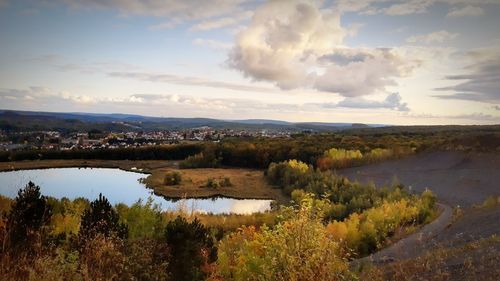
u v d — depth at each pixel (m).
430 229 29.41
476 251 12.60
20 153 140.00
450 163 76.81
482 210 32.94
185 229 12.23
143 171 118.56
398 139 132.12
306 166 88.31
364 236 27.19
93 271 7.14
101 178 102.19
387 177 77.19
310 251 8.05
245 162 124.12
